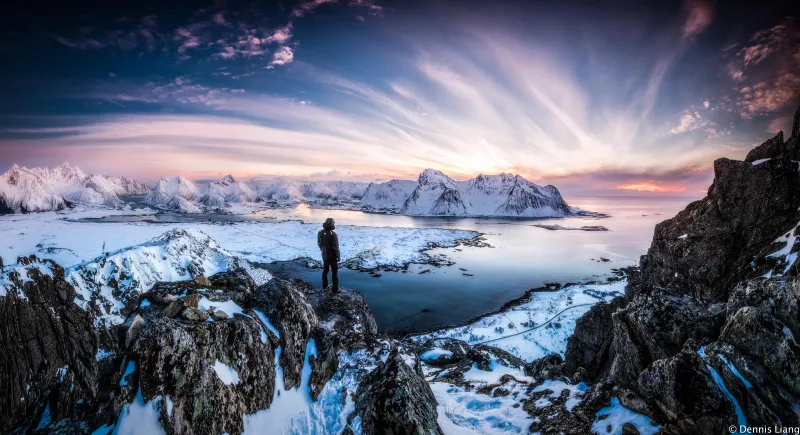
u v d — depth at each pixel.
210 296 9.69
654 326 10.69
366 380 9.39
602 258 111.62
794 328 7.89
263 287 10.91
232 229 173.88
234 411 7.92
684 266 19.11
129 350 7.26
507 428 10.91
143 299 8.76
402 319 58.78
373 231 171.62
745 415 7.67
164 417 6.88
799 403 7.12
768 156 18.36
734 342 8.71
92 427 6.48
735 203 18.08
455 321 57.59
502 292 73.69
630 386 10.62
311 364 10.10
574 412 10.52
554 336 43.75
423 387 9.74
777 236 15.84
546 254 119.50
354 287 77.06
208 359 7.84
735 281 16.38
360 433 8.13
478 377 20.28
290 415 8.92
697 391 8.07
